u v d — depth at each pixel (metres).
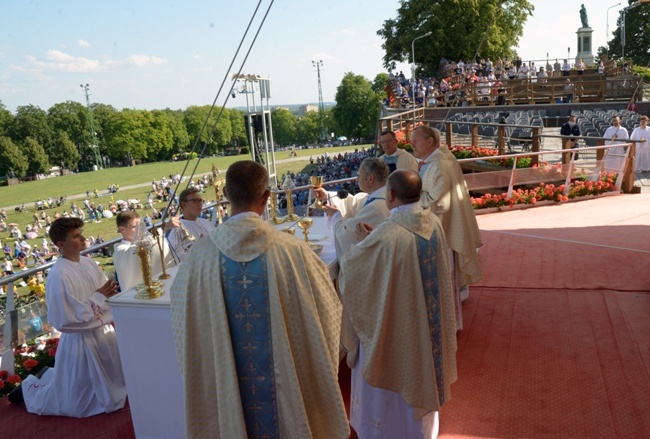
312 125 133.00
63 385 3.74
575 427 3.18
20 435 3.57
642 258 5.97
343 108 91.94
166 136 117.38
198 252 2.29
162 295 3.06
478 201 9.48
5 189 81.88
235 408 2.21
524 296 5.14
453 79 28.03
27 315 4.53
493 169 12.46
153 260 4.12
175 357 3.04
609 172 10.73
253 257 2.21
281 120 132.88
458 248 4.27
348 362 3.14
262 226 2.26
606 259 6.04
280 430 2.28
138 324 3.05
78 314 3.58
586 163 10.63
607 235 7.11
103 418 3.70
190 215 4.71
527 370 3.82
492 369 3.87
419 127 4.43
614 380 3.61
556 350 4.07
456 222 4.29
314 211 5.24
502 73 27.55
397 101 26.17
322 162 64.25
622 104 22.31
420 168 4.49
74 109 111.69
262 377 2.25
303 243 2.37
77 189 74.69
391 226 2.88
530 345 4.17
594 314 4.62
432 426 3.05
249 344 2.24
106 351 3.79
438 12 36.69
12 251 39.12
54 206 61.69
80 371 3.70
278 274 2.23
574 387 3.57
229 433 2.22
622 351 3.97
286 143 133.75
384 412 3.04
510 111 23.34
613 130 13.11
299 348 2.30
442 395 2.99
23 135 102.81
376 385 2.91
